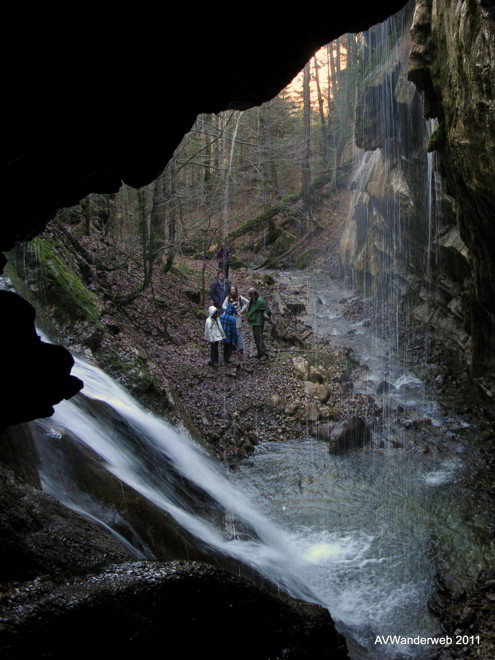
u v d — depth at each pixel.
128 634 2.65
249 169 18.02
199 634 2.91
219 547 5.21
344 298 18.73
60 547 3.24
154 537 4.49
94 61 2.20
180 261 21.00
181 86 2.57
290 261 24.88
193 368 11.27
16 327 2.53
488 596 4.99
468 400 10.00
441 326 12.28
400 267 14.84
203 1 2.25
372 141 11.91
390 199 13.97
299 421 9.79
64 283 8.41
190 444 7.82
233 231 24.38
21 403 2.59
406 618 5.05
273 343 13.91
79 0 1.98
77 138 2.44
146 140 2.66
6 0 1.82
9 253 7.63
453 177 7.70
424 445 8.64
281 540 6.28
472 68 5.50
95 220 15.57
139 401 7.74
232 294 12.03
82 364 7.27
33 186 2.49
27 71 2.04
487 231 7.32
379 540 6.28
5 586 2.70
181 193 15.10
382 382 10.97
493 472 7.58
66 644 2.47
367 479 7.78
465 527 6.39
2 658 2.25
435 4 6.78
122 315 11.77
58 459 4.53
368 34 12.24
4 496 3.44
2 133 2.14
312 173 28.38
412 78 7.55
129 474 5.47
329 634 3.54
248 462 8.45
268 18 2.46
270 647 3.20
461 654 4.48
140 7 2.14
